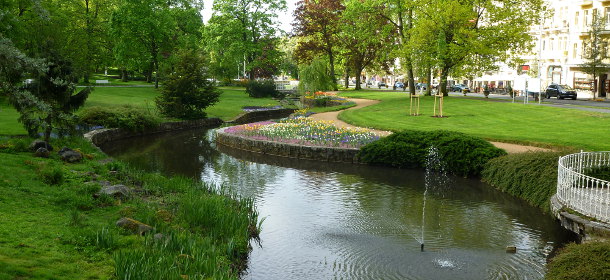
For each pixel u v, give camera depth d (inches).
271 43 2915.8
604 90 1977.1
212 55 2999.5
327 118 1338.6
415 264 386.3
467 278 362.0
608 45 1916.8
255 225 464.1
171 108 1379.2
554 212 461.1
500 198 594.6
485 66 1525.6
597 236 390.0
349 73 3334.2
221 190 586.6
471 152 714.8
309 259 396.5
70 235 351.3
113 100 1712.6
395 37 2119.8
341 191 628.1
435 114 1274.6
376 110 1433.3
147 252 329.4
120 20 2214.6
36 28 1147.3
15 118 1042.7
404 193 619.2
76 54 1344.7
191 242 363.6
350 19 1911.9
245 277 360.2
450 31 1508.4
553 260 326.6
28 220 374.0
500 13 1480.1
